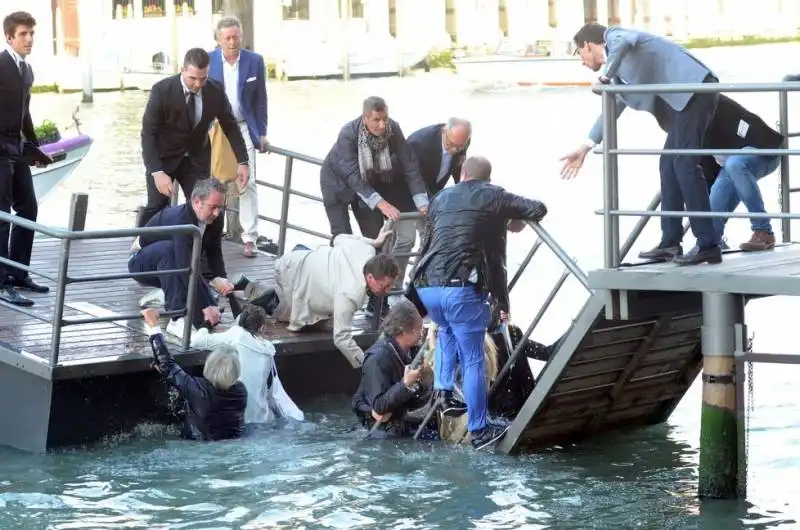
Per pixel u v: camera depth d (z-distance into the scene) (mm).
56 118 62656
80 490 13445
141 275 14789
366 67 89375
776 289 12039
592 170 39969
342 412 16078
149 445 14844
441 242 13797
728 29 108875
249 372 15383
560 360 13734
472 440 14469
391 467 14039
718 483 12977
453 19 92438
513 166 41500
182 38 83500
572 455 14609
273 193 36000
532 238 29328
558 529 12312
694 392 17594
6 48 16219
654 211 12727
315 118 59844
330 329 16484
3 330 15836
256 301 16703
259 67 19188
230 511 12797
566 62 81062
